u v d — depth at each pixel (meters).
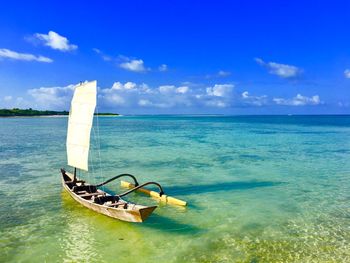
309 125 88.56
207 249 10.33
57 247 10.48
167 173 21.41
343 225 12.18
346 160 26.44
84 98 15.27
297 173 21.36
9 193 16.38
